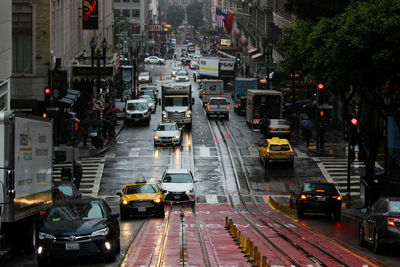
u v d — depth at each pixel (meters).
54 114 54.25
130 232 27.14
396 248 20.22
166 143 60.66
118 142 63.59
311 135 66.19
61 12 66.19
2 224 20.41
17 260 20.61
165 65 182.75
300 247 21.91
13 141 18.53
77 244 18.55
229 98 106.12
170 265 18.58
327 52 34.25
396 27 29.23
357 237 25.91
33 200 20.69
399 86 34.62
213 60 119.00
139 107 75.81
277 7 117.69
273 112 72.06
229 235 25.50
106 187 45.47
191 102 74.44
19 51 55.44
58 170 49.97
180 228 27.98
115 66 96.19
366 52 30.62
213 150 59.47
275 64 69.62
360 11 30.88
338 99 75.44
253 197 43.53
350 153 40.19
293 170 51.72
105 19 114.50
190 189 38.84
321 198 32.72
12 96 55.47
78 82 74.75
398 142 28.20
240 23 173.25
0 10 34.28
